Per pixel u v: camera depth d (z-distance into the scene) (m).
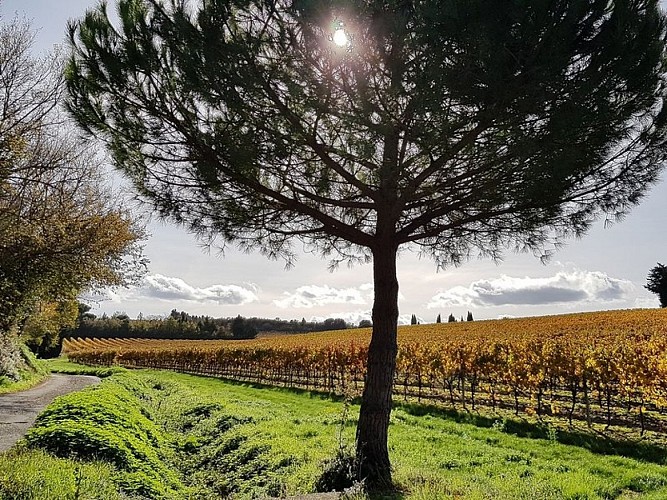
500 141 5.35
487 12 4.60
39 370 33.38
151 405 17.25
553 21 4.76
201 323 108.75
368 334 45.81
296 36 5.32
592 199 6.50
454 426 12.86
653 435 11.48
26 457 5.92
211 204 7.07
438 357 17.52
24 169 12.95
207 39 5.56
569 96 5.17
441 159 5.68
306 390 23.28
